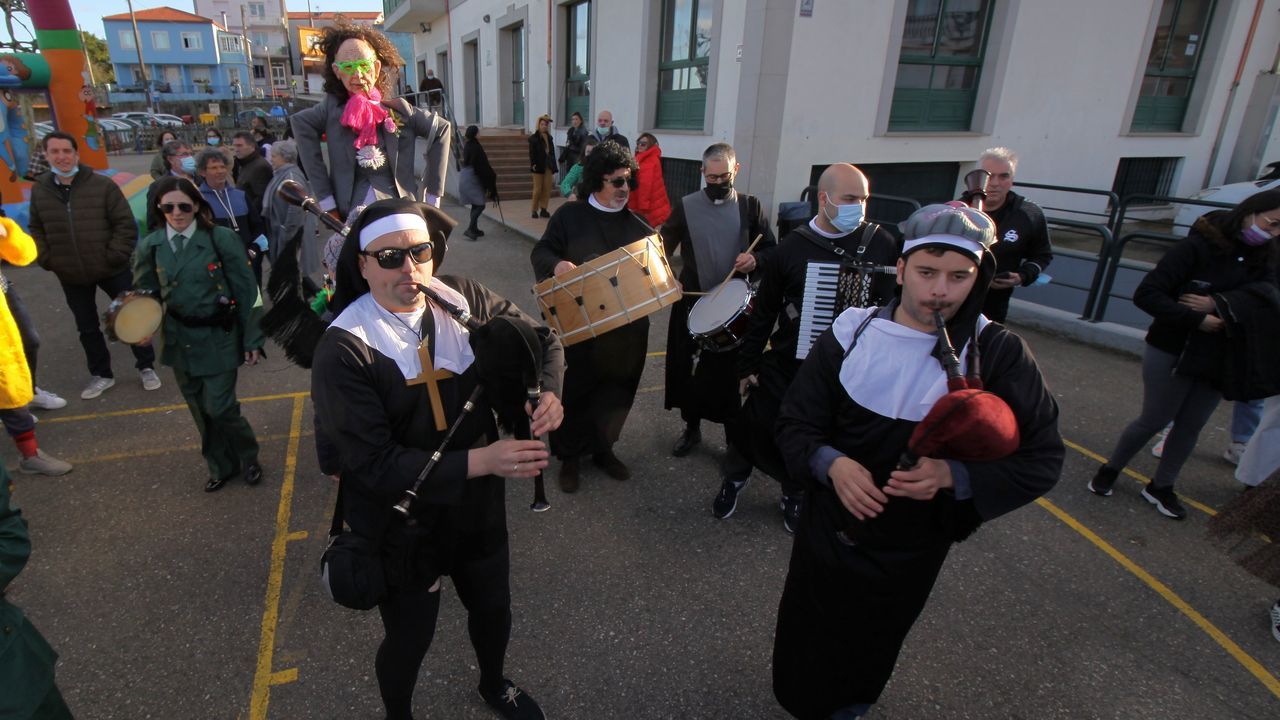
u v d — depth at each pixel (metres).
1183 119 12.25
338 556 1.69
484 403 1.83
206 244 3.34
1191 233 3.30
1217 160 12.61
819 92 8.46
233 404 3.55
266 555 3.19
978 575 3.16
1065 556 3.32
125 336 3.26
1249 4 11.57
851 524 1.79
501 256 9.45
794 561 1.98
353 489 1.76
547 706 2.41
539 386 1.80
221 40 61.09
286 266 2.64
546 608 2.88
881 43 8.60
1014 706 2.46
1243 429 4.15
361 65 3.38
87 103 10.10
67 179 4.58
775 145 8.41
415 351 1.70
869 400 1.71
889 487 1.58
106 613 2.80
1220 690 2.56
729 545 3.33
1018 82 9.80
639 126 10.85
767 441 3.07
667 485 3.85
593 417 3.64
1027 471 1.60
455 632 2.73
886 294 2.86
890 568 1.79
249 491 3.72
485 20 16.77
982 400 1.47
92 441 4.25
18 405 3.40
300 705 2.39
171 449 4.16
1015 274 4.22
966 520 1.74
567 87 13.71
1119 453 3.71
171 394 4.98
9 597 2.87
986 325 1.70
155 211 3.43
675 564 3.18
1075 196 11.20
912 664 2.63
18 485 3.73
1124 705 2.48
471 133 10.25
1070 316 6.67
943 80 9.56
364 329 1.65
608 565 3.16
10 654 1.55
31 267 8.44
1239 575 3.21
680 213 3.79
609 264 3.15
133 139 28.69
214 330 3.42
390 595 1.81
